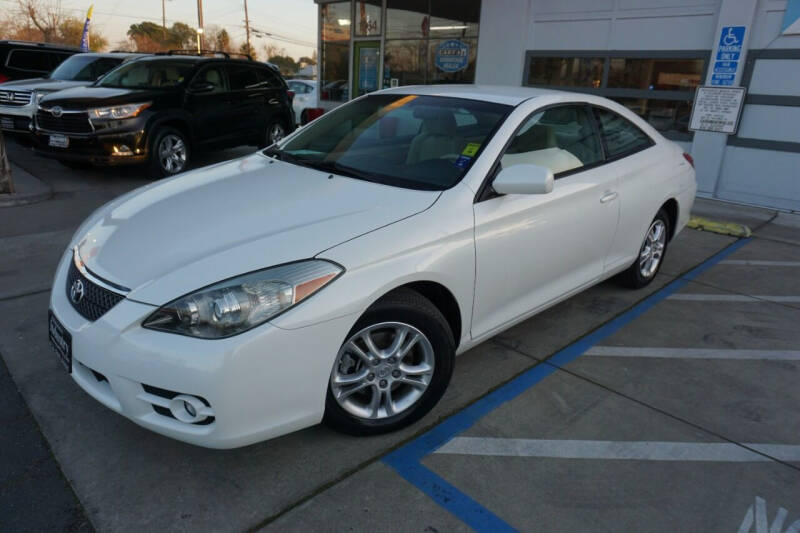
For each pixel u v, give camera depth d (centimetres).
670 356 367
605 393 322
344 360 252
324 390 238
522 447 273
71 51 1302
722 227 654
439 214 272
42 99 795
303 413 237
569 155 358
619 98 823
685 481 256
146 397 220
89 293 240
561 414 301
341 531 220
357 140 351
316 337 228
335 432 277
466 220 279
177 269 226
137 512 225
